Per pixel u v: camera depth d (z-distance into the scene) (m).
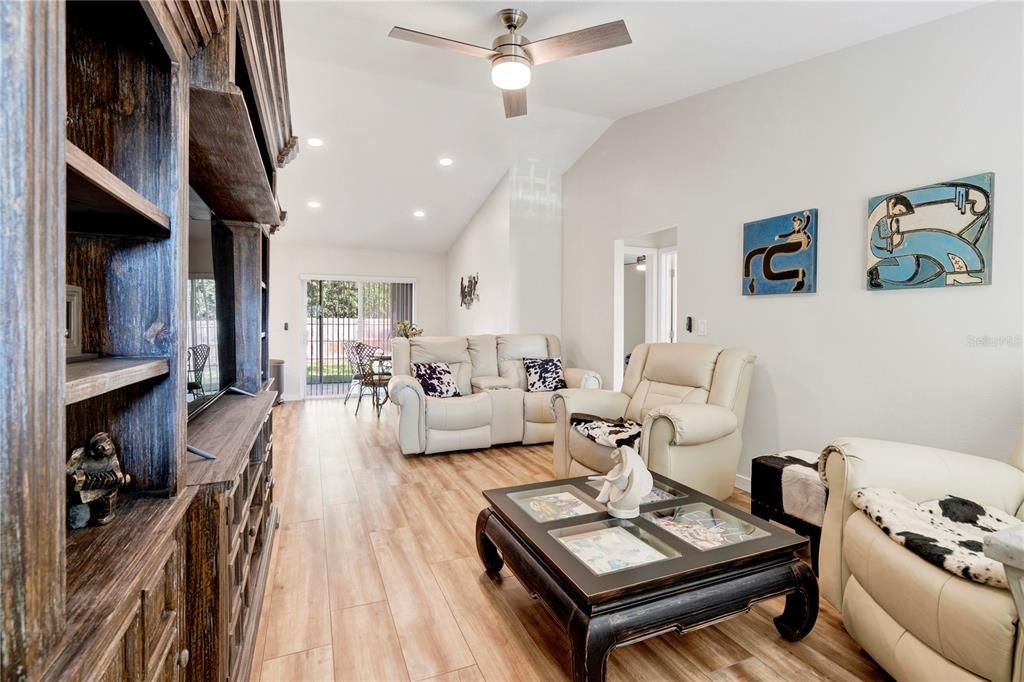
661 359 3.32
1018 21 2.00
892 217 2.39
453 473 3.62
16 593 0.49
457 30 2.71
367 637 1.71
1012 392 2.03
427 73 3.37
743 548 1.58
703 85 3.34
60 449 0.55
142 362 0.94
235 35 1.22
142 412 1.01
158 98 1.00
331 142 4.48
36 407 0.51
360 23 2.68
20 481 0.49
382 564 2.23
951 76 2.20
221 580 1.13
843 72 2.63
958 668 1.21
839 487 1.77
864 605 1.54
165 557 0.88
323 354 7.55
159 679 0.86
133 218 0.91
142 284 1.02
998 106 2.05
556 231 5.52
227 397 2.27
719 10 2.36
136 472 1.01
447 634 1.73
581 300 5.16
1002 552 1.00
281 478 3.50
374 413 6.06
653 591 1.41
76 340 0.97
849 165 2.59
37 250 0.51
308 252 7.29
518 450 4.32
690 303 3.63
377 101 3.84
